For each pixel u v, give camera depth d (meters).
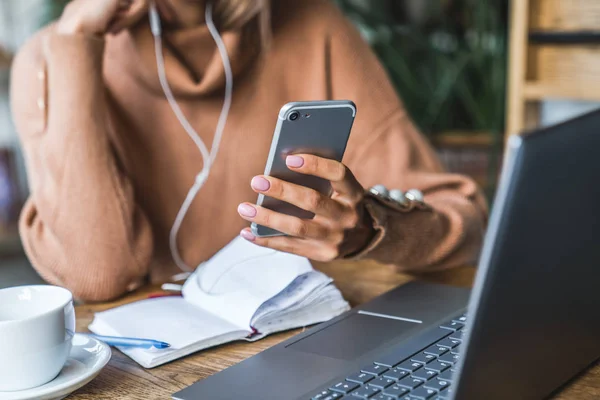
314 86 1.42
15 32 3.31
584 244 0.62
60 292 0.77
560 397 0.70
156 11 1.31
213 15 1.35
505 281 0.55
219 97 1.38
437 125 2.62
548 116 2.11
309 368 0.77
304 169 0.82
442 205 1.19
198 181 1.37
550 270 0.59
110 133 1.37
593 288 0.67
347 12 2.58
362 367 0.75
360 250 1.00
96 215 1.18
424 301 0.99
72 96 1.20
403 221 1.06
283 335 0.92
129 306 0.98
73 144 1.19
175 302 1.00
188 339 0.85
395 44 2.63
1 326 0.69
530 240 0.56
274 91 1.42
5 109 3.23
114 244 1.18
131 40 1.33
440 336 0.82
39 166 1.24
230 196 1.41
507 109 2.49
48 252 1.21
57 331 0.72
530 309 0.60
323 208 0.85
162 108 1.38
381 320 0.92
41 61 1.25
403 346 0.80
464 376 0.57
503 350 0.59
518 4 2.00
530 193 0.54
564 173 0.56
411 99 2.62
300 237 0.88
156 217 1.41
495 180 2.31
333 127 0.82
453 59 2.62
